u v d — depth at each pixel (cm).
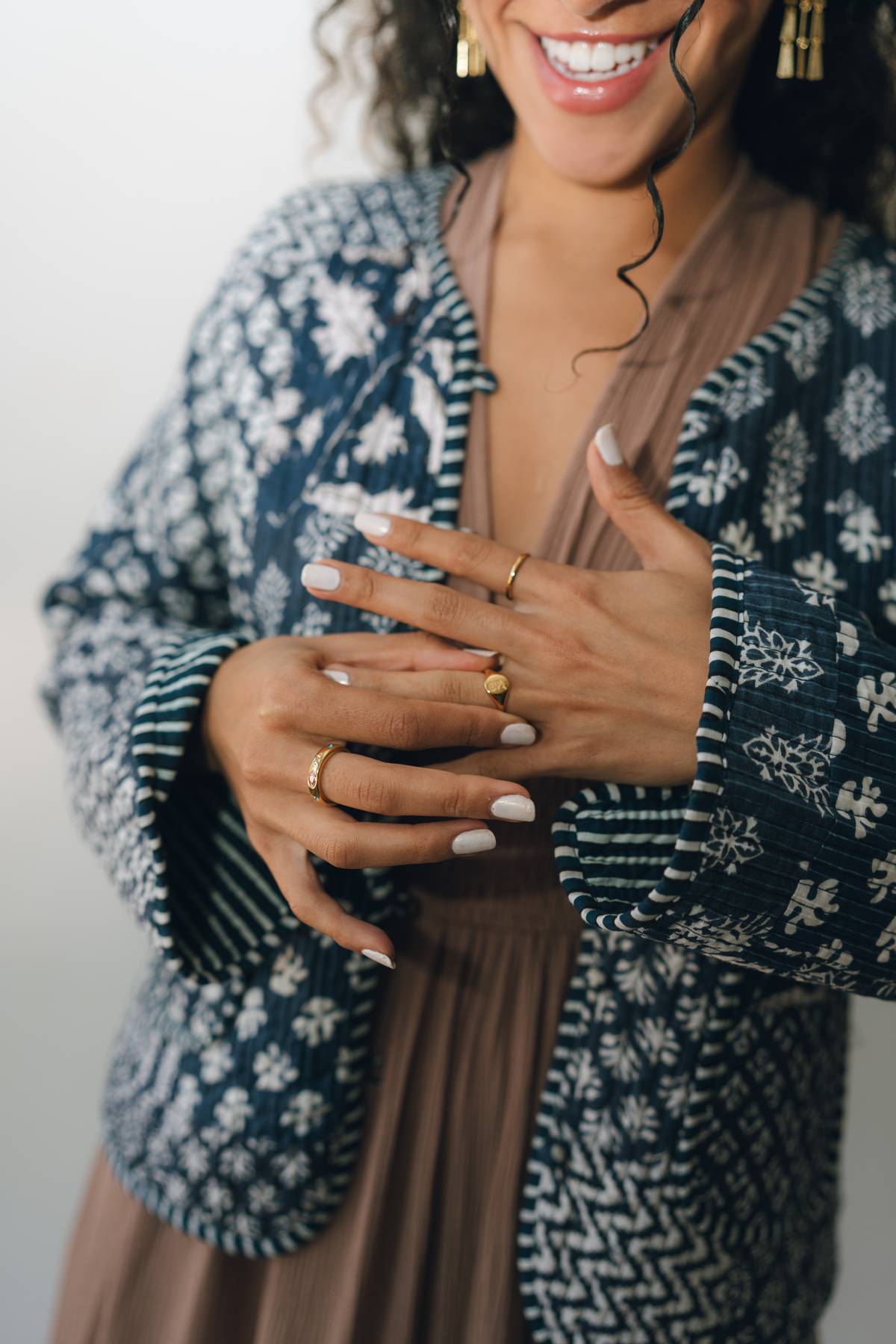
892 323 73
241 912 72
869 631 65
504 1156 73
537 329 73
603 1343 71
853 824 62
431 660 67
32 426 127
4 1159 125
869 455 71
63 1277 83
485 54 70
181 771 73
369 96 92
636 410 71
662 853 66
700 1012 69
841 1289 121
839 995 78
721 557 65
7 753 131
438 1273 74
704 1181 70
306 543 73
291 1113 72
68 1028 127
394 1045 73
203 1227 75
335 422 74
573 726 65
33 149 121
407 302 75
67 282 124
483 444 72
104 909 129
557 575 66
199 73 120
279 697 65
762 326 72
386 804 63
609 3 64
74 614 83
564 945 73
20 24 118
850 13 79
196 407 79
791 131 82
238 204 123
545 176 74
